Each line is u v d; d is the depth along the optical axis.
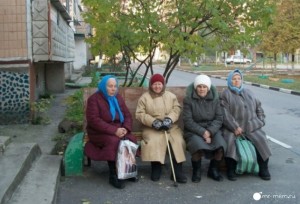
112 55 8.94
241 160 5.65
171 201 5.00
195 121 5.85
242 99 6.01
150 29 7.77
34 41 9.80
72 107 10.91
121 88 6.41
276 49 27.36
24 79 9.26
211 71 40.53
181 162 5.62
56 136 7.88
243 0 7.54
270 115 11.89
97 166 6.38
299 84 22.25
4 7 9.09
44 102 9.94
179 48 7.63
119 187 5.41
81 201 4.99
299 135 8.94
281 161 6.75
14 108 9.26
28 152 5.77
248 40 7.83
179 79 28.48
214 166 5.81
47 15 9.81
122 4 7.82
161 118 5.83
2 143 5.89
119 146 5.42
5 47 9.15
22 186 4.92
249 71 38.91
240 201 5.01
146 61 9.07
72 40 19.22
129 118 5.81
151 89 5.94
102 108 5.62
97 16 7.92
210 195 5.20
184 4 7.66
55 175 5.37
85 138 6.12
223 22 7.50
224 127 5.92
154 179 5.73
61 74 16.75
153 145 5.62
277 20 25.55
